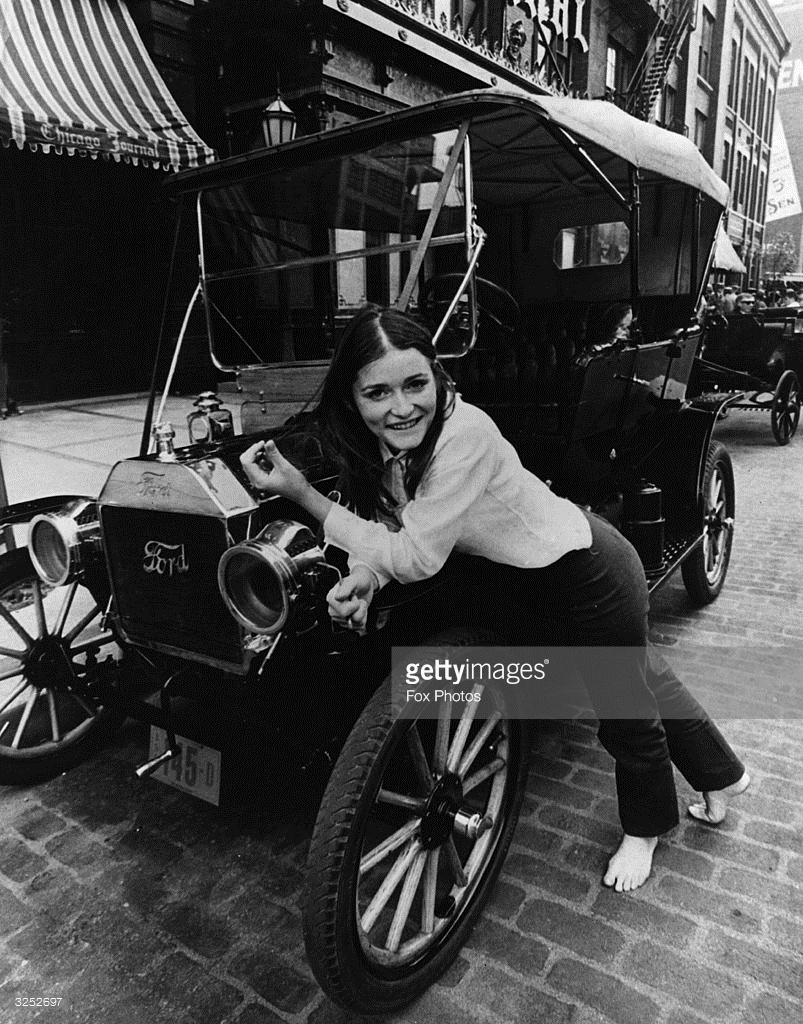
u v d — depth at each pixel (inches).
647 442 148.8
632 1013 69.1
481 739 78.4
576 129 100.1
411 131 93.4
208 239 122.3
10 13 292.0
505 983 72.8
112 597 79.0
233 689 75.5
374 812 72.1
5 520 92.3
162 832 95.0
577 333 161.2
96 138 272.1
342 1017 69.5
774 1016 68.3
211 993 72.2
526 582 73.5
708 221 165.8
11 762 101.0
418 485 60.6
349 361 58.4
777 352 342.6
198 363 440.5
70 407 375.2
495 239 186.5
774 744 111.5
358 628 59.9
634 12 700.0
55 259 387.2
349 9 363.9
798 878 85.4
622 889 83.8
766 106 1286.9
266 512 73.9
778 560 192.5
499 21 504.1
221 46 378.9
